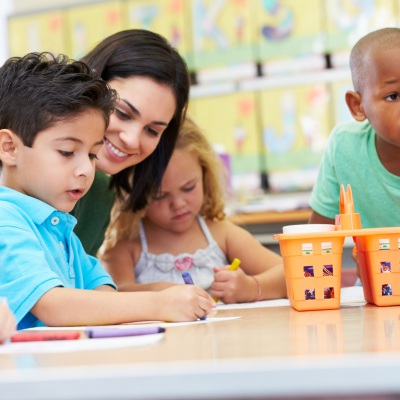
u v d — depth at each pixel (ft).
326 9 13.07
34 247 4.43
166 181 7.27
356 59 6.18
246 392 1.93
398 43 5.91
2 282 4.33
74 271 5.31
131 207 7.18
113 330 3.32
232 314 4.62
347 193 4.91
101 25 13.98
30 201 4.72
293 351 2.44
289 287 4.80
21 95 4.70
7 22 14.56
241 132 13.56
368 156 6.84
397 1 12.76
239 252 7.87
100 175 7.10
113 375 1.98
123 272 7.58
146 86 6.17
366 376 1.93
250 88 13.48
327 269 4.64
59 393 1.97
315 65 13.19
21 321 4.53
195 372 1.96
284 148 13.41
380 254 4.67
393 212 6.87
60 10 14.21
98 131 4.82
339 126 7.23
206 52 13.62
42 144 4.66
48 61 4.96
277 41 13.32
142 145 6.32
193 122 7.75
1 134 4.77
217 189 7.94
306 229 4.70
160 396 1.95
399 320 3.53
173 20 13.70
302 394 1.92
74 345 3.00
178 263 7.67
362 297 5.61
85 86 4.71
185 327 3.74
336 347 2.51
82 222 7.02
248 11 13.38
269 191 13.47
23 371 2.20
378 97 5.92
